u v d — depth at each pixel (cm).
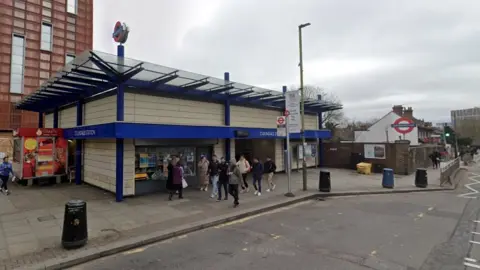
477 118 6638
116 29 1060
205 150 1400
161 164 1215
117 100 1034
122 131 964
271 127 1791
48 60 2706
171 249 591
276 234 680
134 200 1026
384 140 3878
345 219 818
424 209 953
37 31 2647
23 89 2550
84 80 1041
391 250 570
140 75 1048
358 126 6112
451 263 507
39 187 1262
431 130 4738
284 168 1903
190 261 525
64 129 1377
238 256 545
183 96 1282
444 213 895
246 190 1216
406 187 1417
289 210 942
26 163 1274
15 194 1105
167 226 716
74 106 1439
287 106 1206
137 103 1117
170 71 1043
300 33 1255
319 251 566
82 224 575
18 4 2545
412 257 534
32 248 565
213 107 1423
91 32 3033
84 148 1361
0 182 1159
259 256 543
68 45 2847
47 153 1330
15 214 815
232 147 1501
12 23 2508
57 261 504
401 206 1001
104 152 1184
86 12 3003
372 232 691
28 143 1282
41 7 2677
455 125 6875
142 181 1145
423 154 2522
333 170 2078
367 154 2052
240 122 1577
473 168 2762
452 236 661
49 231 668
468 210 941
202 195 1124
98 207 917
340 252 560
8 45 2484
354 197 1189
